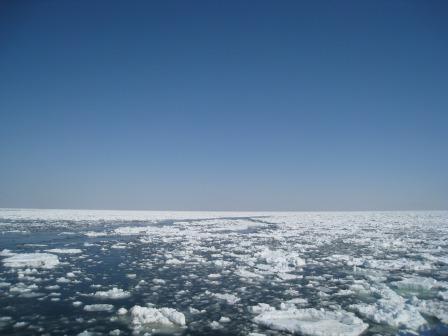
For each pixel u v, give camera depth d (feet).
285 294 44.37
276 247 83.46
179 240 94.32
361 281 49.96
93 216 209.46
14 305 38.88
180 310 38.09
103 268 58.34
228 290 45.98
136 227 130.82
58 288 45.98
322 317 34.88
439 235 110.32
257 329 32.86
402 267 59.93
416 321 33.73
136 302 40.63
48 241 90.12
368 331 32.09
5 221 156.97
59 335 30.96
